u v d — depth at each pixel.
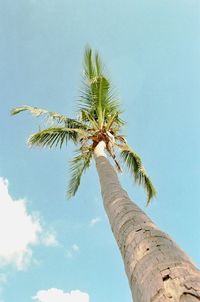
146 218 3.96
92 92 10.55
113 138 10.00
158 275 2.53
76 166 11.23
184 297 2.15
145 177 11.02
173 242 3.20
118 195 5.23
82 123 10.94
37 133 9.77
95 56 10.84
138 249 3.17
